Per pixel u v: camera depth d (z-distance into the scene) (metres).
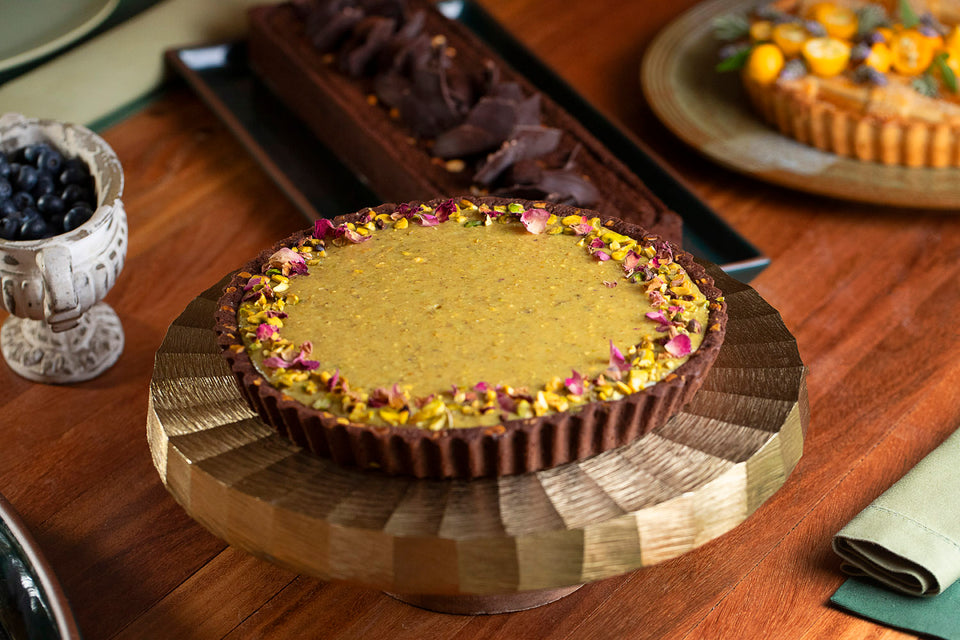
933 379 1.10
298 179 1.29
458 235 1.01
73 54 1.35
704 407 0.94
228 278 1.05
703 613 0.96
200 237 1.23
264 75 1.40
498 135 1.23
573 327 0.94
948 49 1.26
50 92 1.33
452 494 0.90
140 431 1.08
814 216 1.25
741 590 0.97
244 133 1.27
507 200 1.03
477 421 0.89
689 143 1.28
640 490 0.90
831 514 1.01
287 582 0.98
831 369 1.11
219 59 1.41
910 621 0.94
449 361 0.92
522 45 1.40
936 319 1.15
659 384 0.91
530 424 0.89
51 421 1.09
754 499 0.91
